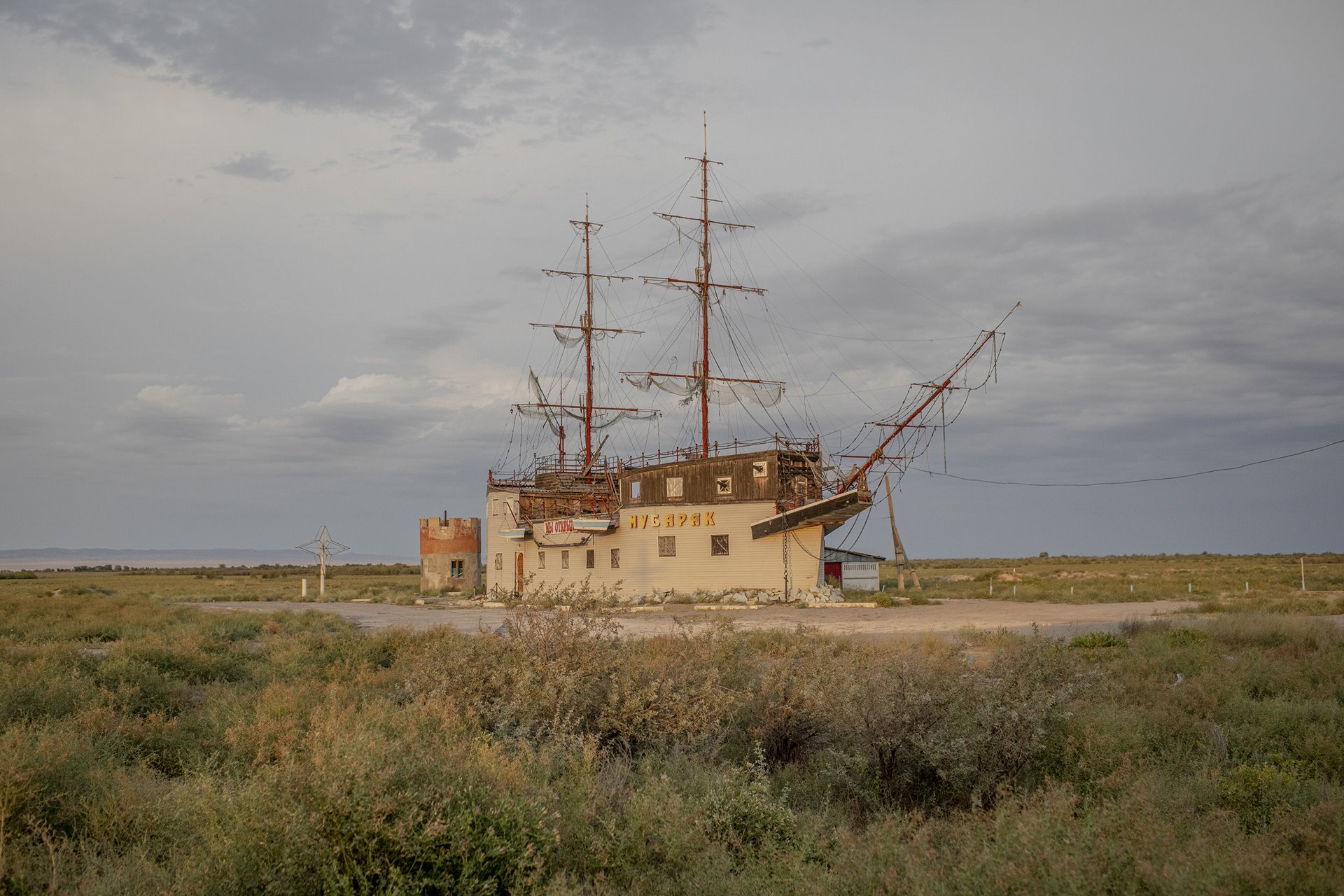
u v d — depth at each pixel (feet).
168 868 21.31
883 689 33.76
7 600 136.15
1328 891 19.02
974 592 184.24
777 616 120.67
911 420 151.02
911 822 24.98
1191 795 28.53
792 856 22.00
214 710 39.40
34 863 21.16
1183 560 524.52
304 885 18.95
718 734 35.40
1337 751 34.65
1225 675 51.65
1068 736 34.32
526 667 36.70
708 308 195.42
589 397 234.38
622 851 22.49
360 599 212.64
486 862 20.04
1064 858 19.26
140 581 357.61
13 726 32.30
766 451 151.43
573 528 162.50
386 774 21.50
